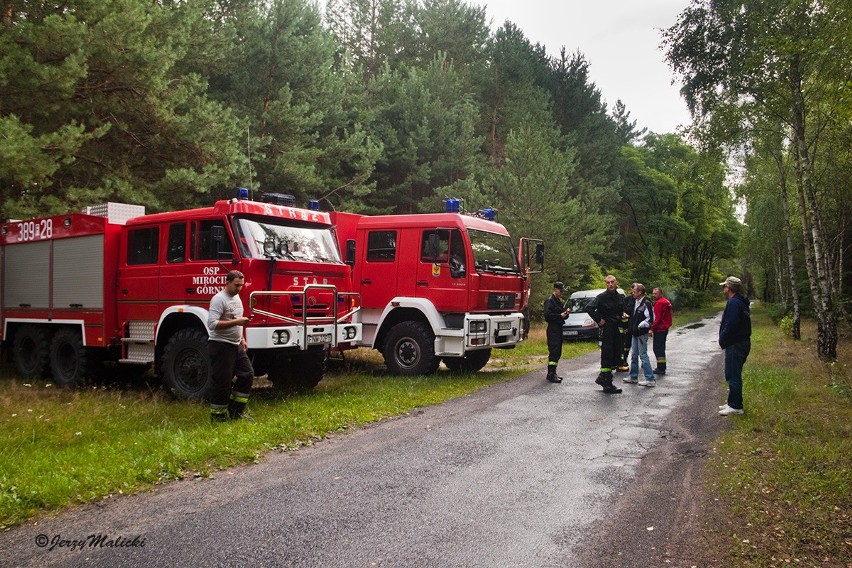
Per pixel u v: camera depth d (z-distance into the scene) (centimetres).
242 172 1672
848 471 580
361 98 2698
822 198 2264
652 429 775
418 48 3622
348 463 620
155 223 962
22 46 1250
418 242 1192
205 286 895
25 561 399
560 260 2433
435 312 1152
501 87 3500
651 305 1176
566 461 632
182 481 562
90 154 1460
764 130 1681
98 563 396
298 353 970
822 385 1070
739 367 849
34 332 1118
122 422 755
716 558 409
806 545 427
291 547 420
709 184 2592
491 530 453
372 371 1259
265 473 586
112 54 1314
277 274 898
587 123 3825
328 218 1030
